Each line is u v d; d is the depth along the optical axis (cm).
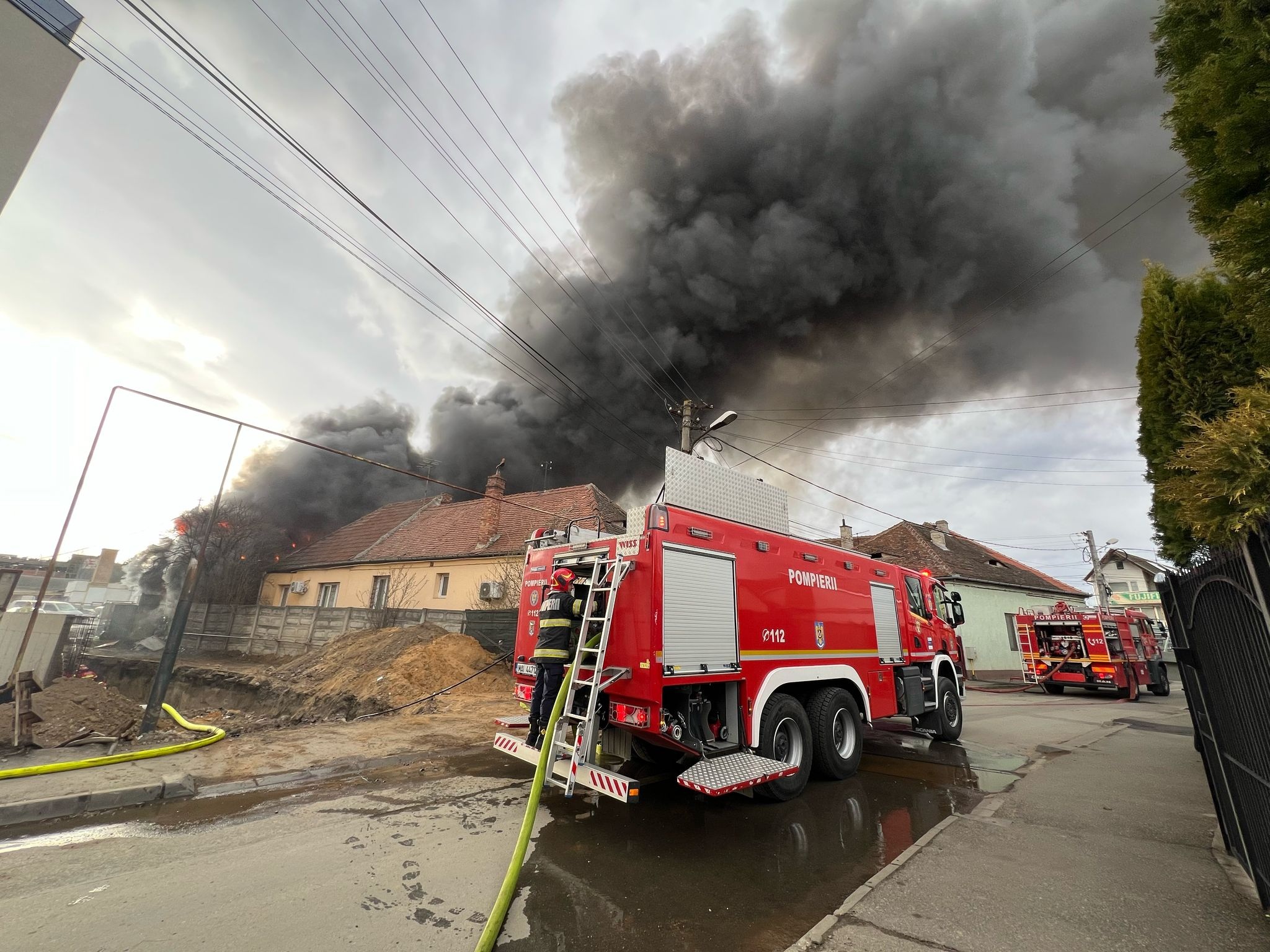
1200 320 456
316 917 296
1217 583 318
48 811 436
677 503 524
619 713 451
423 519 2683
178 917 293
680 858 386
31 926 280
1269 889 298
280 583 2856
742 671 506
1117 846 406
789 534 633
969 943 276
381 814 461
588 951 272
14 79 570
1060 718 1099
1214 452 264
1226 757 345
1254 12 271
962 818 473
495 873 356
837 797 536
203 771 564
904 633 762
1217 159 301
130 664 1761
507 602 1641
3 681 758
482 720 885
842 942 277
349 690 1170
